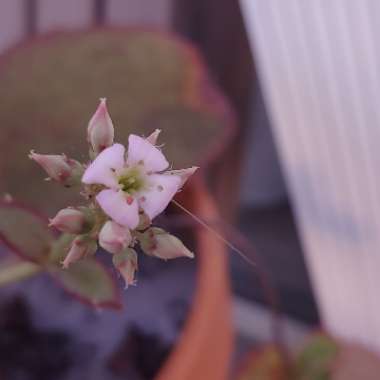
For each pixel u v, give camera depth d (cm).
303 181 34
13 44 32
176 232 30
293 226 50
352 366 33
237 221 50
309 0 28
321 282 38
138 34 33
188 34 42
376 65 27
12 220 20
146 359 30
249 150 47
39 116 29
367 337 38
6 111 29
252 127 46
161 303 33
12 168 28
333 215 34
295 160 34
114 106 29
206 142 28
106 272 21
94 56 31
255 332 45
